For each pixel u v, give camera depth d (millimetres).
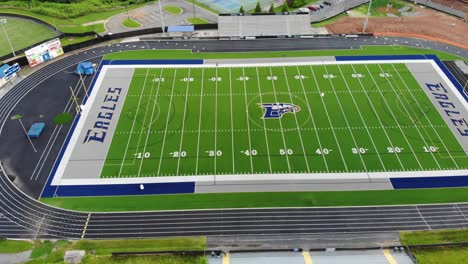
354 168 45344
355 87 58031
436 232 38844
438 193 42594
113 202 42031
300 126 51000
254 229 39156
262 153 47281
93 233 39062
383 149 47688
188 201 41969
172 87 58344
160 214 40719
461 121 51969
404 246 37156
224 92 57156
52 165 46438
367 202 41688
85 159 47031
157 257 36312
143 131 50625
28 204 42000
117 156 47250
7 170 45906
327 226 39406
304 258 35906
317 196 42344
